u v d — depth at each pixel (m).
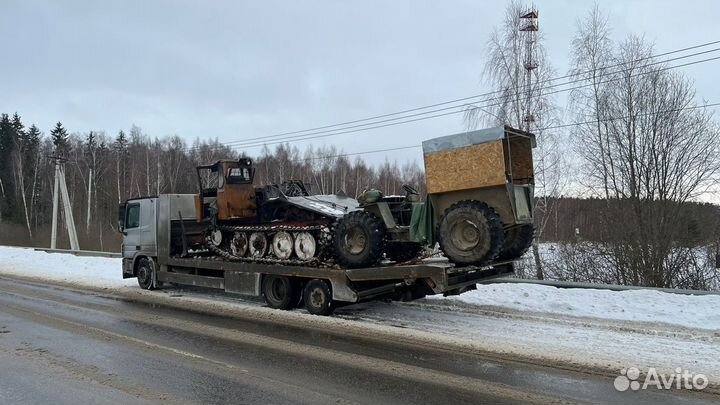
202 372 5.63
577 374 5.54
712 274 14.38
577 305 8.75
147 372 5.62
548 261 17.03
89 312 9.36
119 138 61.47
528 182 8.20
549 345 6.64
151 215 12.30
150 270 12.23
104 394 4.91
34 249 24.88
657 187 15.93
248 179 11.41
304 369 5.75
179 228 12.17
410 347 6.71
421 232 8.02
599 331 7.31
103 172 56.09
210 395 4.89
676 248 15.25
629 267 15.59
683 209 15.55
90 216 50.03
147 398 4.80
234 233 10.98
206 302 10.47
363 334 7.47
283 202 10.48
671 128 16.00
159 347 6.75
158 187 46.44
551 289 9.89
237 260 10.52
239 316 8.98
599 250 16.28
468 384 5.23
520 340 6.90
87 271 15.89
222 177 11.10
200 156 53.12
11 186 62.03
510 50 21.08
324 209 9.82
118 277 14.54
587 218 17.39
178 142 56.72
